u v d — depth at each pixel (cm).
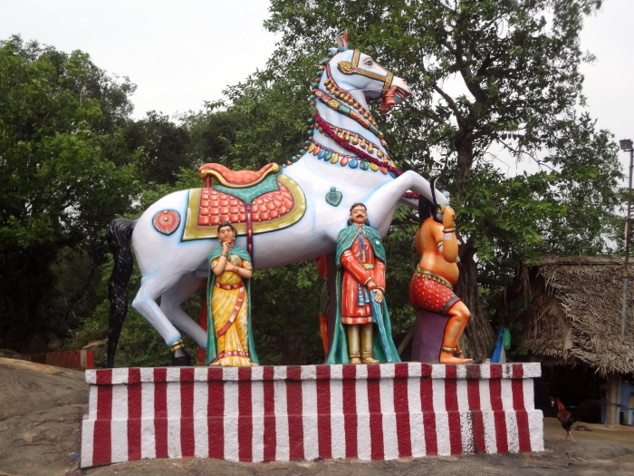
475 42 1061
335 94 621
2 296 1738
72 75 1708
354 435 514
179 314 624
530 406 557
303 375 513
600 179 1102
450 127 981
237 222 567
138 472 447
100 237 1744
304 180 602
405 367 529
